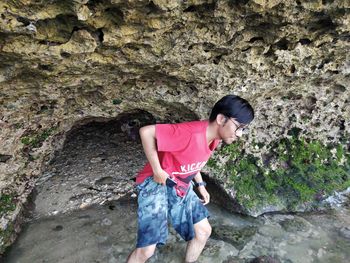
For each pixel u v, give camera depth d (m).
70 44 1.82
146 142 1.84
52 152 2.82
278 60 2.31
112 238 2.55
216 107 1.83
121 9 1.70
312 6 1.92
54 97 2.25
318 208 2.88
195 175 2.09
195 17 1.89
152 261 2.35
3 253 2.34
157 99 2.49
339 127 3.09
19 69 1.91
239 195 2.81
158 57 2.07
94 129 3.60
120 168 3.21
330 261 2.40
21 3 1.55
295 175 2.97
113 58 2.02
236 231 2.64
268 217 2.79
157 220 1.99
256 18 1.98
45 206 2.78
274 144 3.00
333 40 2.26
